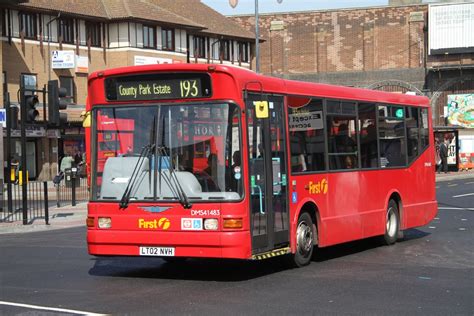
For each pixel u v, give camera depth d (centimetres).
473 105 6806
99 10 5250
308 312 920
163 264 1364
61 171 3988
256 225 1144
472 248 1545
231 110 1120
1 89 4566
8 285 1140
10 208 2525
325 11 7200
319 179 1343
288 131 1259
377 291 1063
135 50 5341
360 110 1503
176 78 1141
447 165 5059
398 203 1645
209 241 1100
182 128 1139
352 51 7138
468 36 6750
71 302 996
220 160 1113
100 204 1170
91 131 1199
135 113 1168
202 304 975
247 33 6556
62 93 2112
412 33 6988
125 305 973
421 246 1591
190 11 6181
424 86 6956
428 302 982
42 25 4906
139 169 1152
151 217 1132
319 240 1341
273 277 1196
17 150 4634
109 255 1165
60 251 1595
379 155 1564
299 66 7262
